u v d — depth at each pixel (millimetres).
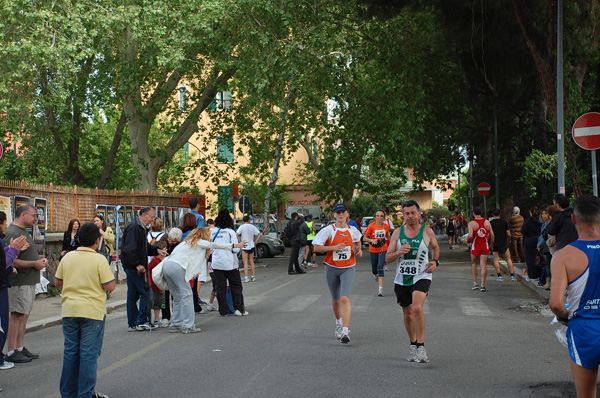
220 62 24891
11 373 7738
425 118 30438
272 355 8312
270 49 24781
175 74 27891
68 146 29969
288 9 25188
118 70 25625
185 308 10477
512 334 9797
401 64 28562
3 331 7871
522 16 17953
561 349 8594
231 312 12531
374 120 28406
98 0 21844
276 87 25594
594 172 11898
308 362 7844
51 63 20375
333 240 9375
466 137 31328
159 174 38469
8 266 7781
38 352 9188
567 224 10203
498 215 18734
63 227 17938
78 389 6039
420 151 28031
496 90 28594
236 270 12430
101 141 40500
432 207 99875
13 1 19422
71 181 30281
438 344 9000
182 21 22828
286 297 15250
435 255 7906
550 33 17656
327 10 27562
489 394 6270
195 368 7645
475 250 16109
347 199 37625
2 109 20016
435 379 6918
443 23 25000
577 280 4504
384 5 23016
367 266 25734
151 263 11367
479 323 10922
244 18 24625
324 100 27484
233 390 6527
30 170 28891
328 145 31609
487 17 24016
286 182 54875
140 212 10820
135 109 27859
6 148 27828
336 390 6461
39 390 6824
